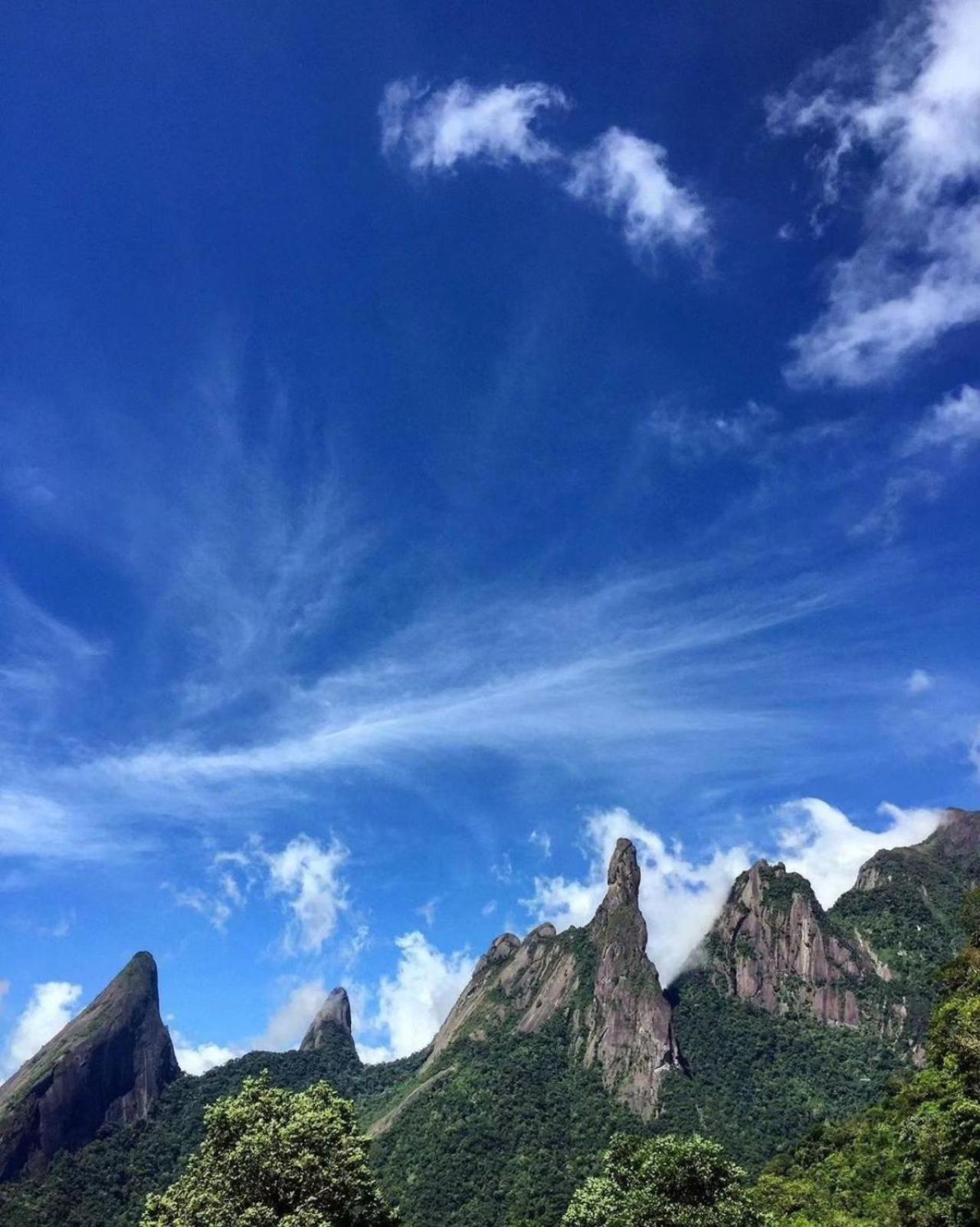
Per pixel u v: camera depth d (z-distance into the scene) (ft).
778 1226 172.04
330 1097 155.74
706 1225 155.94
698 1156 169.99
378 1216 143.74
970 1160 174.60
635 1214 159.53
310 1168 137.18
